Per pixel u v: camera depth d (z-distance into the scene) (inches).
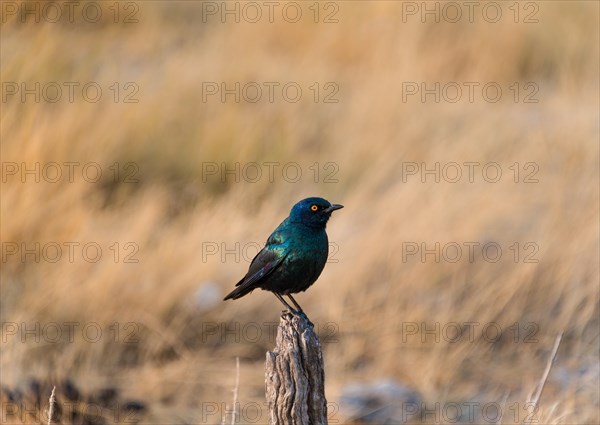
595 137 708.7
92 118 637.3
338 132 709.9
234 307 525.0
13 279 516.7
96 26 839.7
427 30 911.7
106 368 484.7
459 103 797.2
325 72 833.5
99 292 502.0
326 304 526.0
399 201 587.5
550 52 919.0
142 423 450.6
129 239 534.6
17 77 658.8
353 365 504.4
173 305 517.7
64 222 537.3
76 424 429.1
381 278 547.5
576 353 512.4
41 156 573.6
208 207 585.3
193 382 480.1
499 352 518.6
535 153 686.5
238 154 653.3
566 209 604.4
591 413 440.1
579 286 547.8
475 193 613.9
